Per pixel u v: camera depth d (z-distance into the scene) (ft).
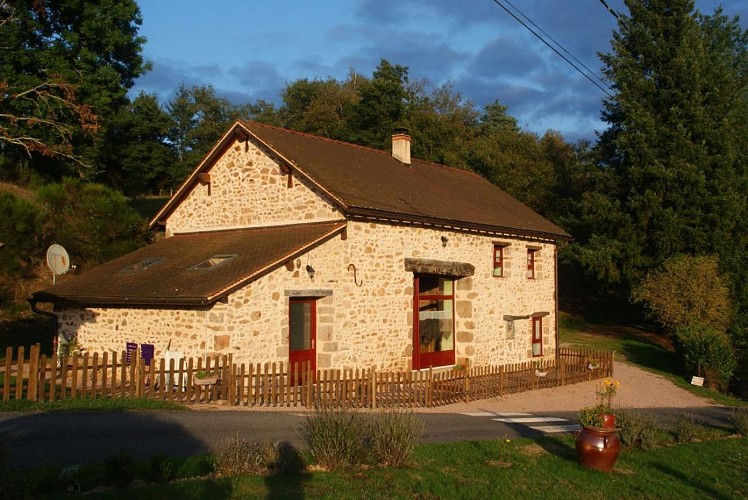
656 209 84.38
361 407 38.88
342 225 47.60
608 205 88.74
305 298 46.93
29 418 29.94
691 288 70.85
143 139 148.66
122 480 20.56
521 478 25.25
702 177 82.12
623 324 100.01
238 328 41.60
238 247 49.34
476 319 58.90
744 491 26.86
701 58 86.94
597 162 99.91
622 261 87.51
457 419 37.70
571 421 39.40
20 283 64.08
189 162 146.92
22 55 77.15
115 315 45.93
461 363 58.39
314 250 46.44
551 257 71.20
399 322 51.72
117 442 26.27
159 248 56.39
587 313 105.91
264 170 53.52
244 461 23.36
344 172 53.83
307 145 57.16
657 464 29.73
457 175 75.61
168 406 34.58
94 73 83.87
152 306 43.09
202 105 175.22
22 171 91.15
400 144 67.97
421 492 22.50
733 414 43.19
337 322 47.19
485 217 60.54
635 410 45.60
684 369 65.87
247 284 42.11
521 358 65.00
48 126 73.20
